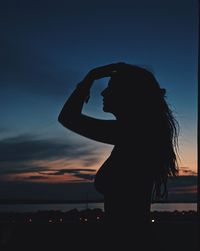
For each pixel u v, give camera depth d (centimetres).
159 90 214
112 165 200
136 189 196
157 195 209
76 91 212
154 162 204
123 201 194
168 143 210
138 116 208
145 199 198
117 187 195
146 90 210
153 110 209
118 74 213
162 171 207
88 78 214
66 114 211
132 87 210
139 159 200
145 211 197
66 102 212
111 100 213
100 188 201
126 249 189
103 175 201
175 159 212
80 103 212
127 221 192
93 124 210
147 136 205
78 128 210
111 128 209
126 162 199
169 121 213
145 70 215
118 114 212
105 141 208
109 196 196
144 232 193
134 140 203
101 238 196
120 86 212
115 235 191
